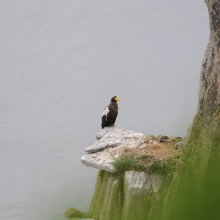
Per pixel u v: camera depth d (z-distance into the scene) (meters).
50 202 10.09
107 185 9.91
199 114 7.87
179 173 8.12
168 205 7.86
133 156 9.72
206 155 7.54
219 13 7.21
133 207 8.98
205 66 7.81
